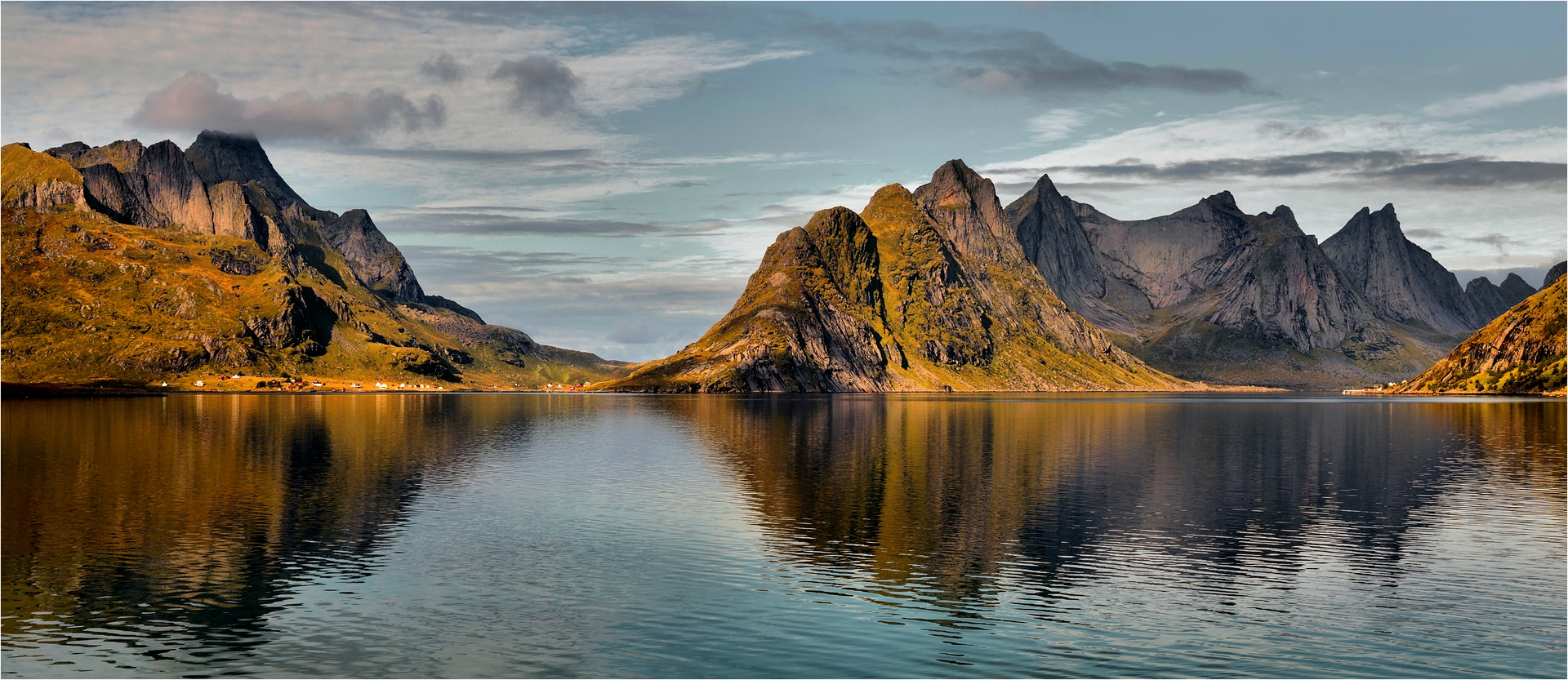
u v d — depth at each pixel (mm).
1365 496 93625
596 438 165750
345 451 136375
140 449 135625
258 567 62438
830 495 93500
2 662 45594
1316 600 55656
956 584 59031
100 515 80000
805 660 46188
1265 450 144875
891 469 116438
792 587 58062
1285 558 65938
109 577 59688
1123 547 69375
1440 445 153375
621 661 45969
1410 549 68750
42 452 129500
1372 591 57594
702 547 68812
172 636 49219
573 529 75000
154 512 81688
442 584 58594
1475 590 57875
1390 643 48438
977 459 129500
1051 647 47906
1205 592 57375
